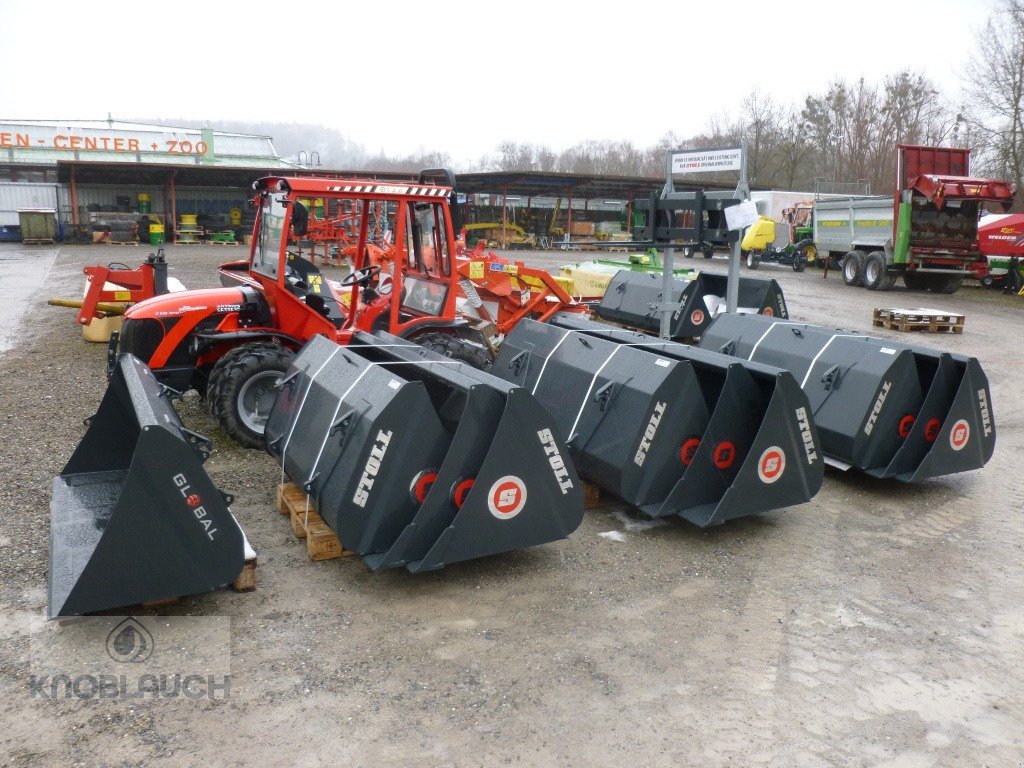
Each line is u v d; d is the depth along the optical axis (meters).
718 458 5.30
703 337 7.82
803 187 51.22
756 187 45.12
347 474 4.28
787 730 3.35
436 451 4.38
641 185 38.50
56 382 8.80
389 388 4.34
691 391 5.22
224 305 6.93
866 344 6.29
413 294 8.19
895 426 6.09
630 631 4.09
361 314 7.24
